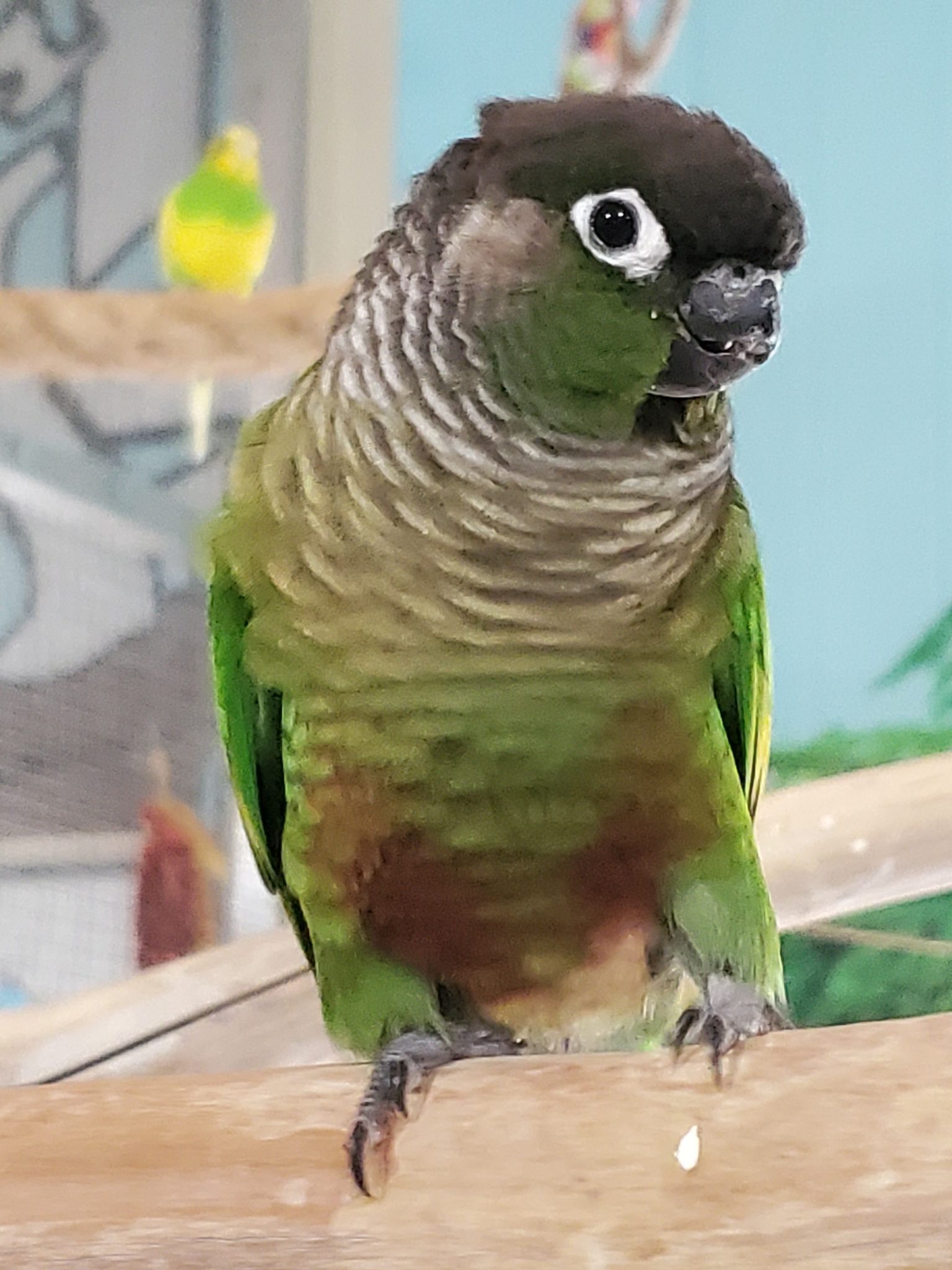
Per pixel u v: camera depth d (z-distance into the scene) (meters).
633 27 1.99
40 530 2.28
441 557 1.01
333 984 1.12
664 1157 0.82
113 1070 1.59
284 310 1.87
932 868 1.53
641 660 1.04
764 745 1.22
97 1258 0.87
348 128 2.28
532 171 0.99
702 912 1.08
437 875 1.08
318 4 2.30
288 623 1.06
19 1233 0.87
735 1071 0.82
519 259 0.99
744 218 0.94
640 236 0.96
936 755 1.72
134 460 2.30
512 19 2.24
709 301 0.96
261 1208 0.86
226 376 2.05
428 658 1.02
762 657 1.19
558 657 1.02
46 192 2.36
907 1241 0.77
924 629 2.09
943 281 2.13
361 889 1.09
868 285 2.16
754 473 2.19
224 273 2.12
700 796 1.07
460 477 1.01
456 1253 0.84
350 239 2.26
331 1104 0.89
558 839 1.07
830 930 1.82
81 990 1.94
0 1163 0.88
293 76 2.31
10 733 2.22
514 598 1.02
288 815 1.12
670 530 1.04
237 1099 0.89
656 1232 0.81
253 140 2.15
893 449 2.13
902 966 1.85
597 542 1.02
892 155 2.16
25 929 2.17
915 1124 0.78
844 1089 0.80
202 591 2.26
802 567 2.16
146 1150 0.88
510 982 1.14
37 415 2.29
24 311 1.84
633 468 1.02
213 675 1.22
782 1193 0.79
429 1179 0.85
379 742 1.04
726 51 2.20
